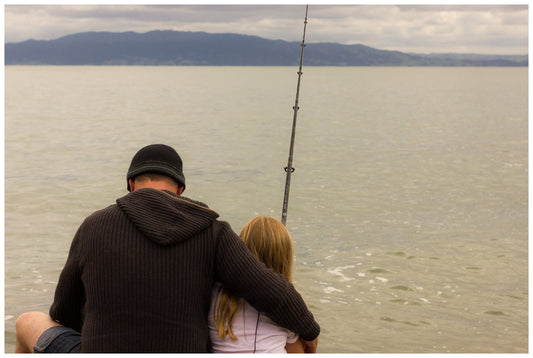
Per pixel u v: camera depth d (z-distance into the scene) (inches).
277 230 88.8
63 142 963.3
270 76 7086.6
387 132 1179.3
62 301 81.0
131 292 73.2
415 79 5964.6
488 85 4124.0
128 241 74.3
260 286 77.9
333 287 300.8
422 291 296.4
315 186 607.5
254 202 526.6
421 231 421.1
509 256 357.7
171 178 82.9
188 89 3319.4
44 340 82.7
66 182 603.2
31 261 332.2
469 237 403.5
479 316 265.4
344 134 1146.0
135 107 1862.7
